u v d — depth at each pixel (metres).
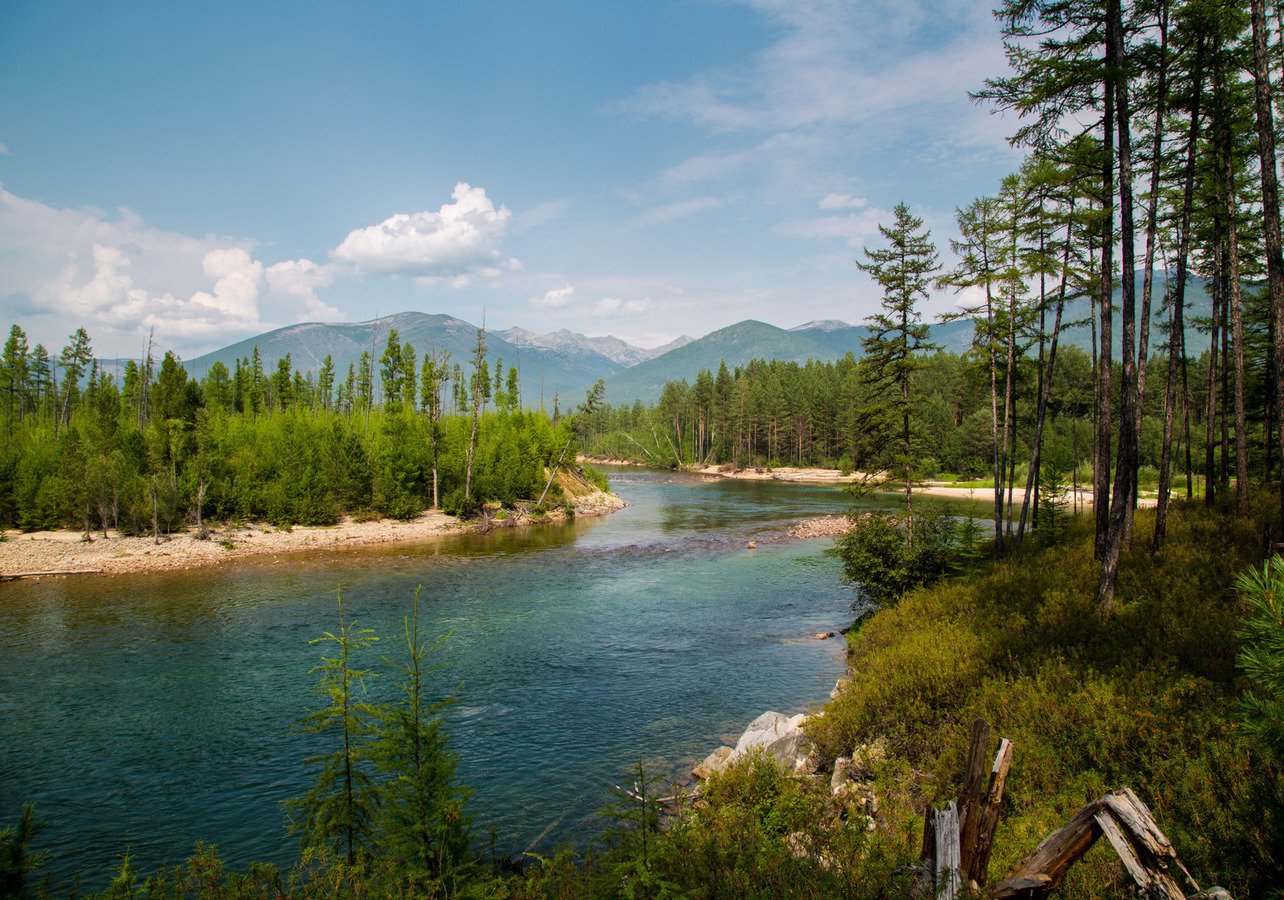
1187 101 19.00
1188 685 9.59
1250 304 30.22
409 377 90.19
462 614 28.50
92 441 52.84
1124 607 14.52
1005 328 28.34
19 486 46.53
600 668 21.56
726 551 44.84
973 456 98.00
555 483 70.94
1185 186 21.30
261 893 7.02
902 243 29.00
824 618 27.91
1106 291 22.23
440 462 61.75
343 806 7.78
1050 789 8.36
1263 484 27.27
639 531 54.78
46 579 35.62
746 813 9.56
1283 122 19.48
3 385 78.44
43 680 20.62
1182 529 20.77
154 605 29.94
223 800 13.71
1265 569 4.09
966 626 16.80
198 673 21.20
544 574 37.28
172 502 45.97
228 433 58.94
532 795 13.55
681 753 15.42
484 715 17.73
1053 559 22.67
